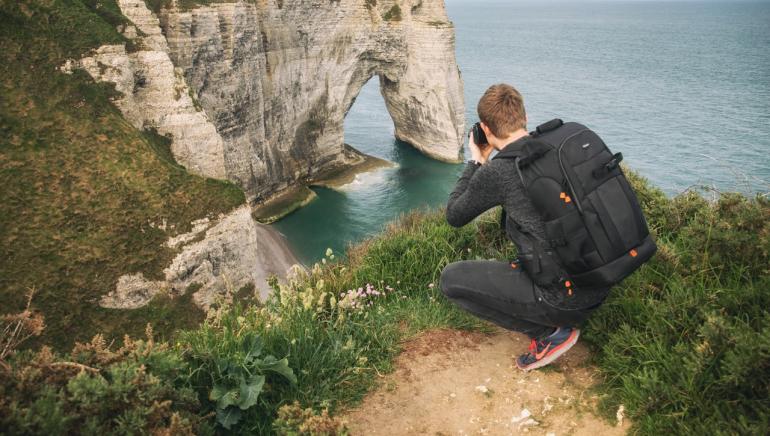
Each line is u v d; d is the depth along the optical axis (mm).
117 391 2986
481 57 156750
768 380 3186
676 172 56156
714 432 3080
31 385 2947
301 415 3391
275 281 6332
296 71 49906
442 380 4375
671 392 3479
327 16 51406
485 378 4348
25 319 3449
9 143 24344
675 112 83188
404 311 5477
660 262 4863
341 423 3266
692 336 3957
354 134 70062
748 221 4699
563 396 4027
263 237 41312
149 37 34188
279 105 48812
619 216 3133
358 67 57094
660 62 146500
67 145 25516
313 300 5273
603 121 77000
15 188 23344
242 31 41594
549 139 3293
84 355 3422
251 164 45125
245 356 4090
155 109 32844
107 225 23969
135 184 25438
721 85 109562
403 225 10891
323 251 41688
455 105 60281
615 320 4477
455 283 4105
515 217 3414
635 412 3584
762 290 3996
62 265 22453
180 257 24938
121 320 23109
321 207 48625
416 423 3951
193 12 37500
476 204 3559
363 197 50938
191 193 26312
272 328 4648
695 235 4891
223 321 5191
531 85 107000
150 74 32531
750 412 3240
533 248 3412
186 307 25031
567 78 117062
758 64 142500
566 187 3148
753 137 68312
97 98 27953
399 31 58469
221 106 41250
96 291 22797
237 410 3725
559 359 4449
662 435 3408
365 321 5184
